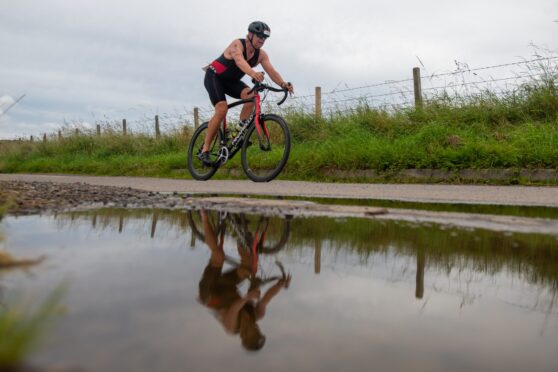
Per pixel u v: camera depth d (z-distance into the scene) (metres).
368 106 8.91
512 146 5.80
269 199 3.45
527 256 1.42
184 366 0.61
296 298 0.96
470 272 1.21
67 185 4.80
